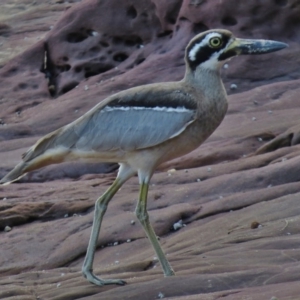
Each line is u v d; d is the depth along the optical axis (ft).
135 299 43.57
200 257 49.73
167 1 108.47
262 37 102.53
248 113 88.22
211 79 47.14
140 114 46.62
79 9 116.16
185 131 46.42
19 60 118.73
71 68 114.52
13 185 79.41
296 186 62.59
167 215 63.36
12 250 65.82
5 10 152.66
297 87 93.45
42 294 47.14
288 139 75.51
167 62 104.94
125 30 112.68
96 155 47.09
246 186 65.77
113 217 65.41
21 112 108.17
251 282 43.29
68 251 64.13
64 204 70.54
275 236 52.11
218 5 103.55
